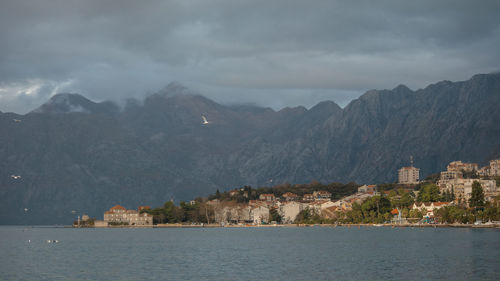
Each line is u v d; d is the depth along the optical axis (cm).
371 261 15100
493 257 15188
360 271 13112
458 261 14488
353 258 16000
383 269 13375
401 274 12481
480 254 16012
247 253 18450
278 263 15100
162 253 19138
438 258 15300
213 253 18738
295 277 12344
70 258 17725
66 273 13700
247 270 13650
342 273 12838
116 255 18662
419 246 19350
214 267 14400
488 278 11644
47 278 12862
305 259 16025
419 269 13188
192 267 14500
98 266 15150
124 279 12506
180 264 15312
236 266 14550
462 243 19912
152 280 12269
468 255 15812
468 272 12500
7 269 14662
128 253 19438
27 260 17175
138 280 12306
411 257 15788
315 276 12444
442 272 12594
